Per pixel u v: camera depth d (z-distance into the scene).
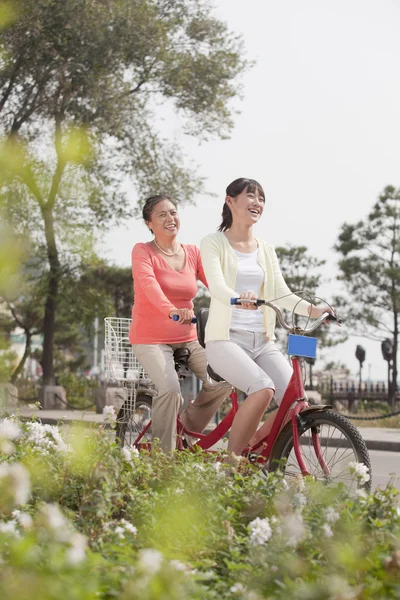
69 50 22.64
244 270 6.19
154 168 27.72
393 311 37.69
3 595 2.06
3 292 2.11
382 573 2.85
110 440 4.41
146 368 6.68
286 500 3.92
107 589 2.49
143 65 26.41
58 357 37.34
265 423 5.98
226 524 3.53
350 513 3.68
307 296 6.42
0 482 3.07
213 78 28.27
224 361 5.98
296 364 5.81
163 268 6.86
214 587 2.95
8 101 20.72
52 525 2.91
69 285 27.64
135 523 3.96
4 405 2.35
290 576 2.98
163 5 27.08
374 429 17.25
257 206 6.27
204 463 5.13
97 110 24.31
